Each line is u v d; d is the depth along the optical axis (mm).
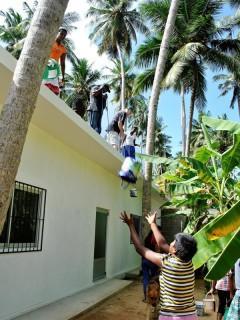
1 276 6574
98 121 10789
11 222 6980
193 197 9336
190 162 7359
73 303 8383
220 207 7461
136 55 21953
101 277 11984
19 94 3035
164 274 3553
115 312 8172
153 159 8312
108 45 30000
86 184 10594
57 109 6910
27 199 7602
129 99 38188
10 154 2930
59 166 8891
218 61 21938
